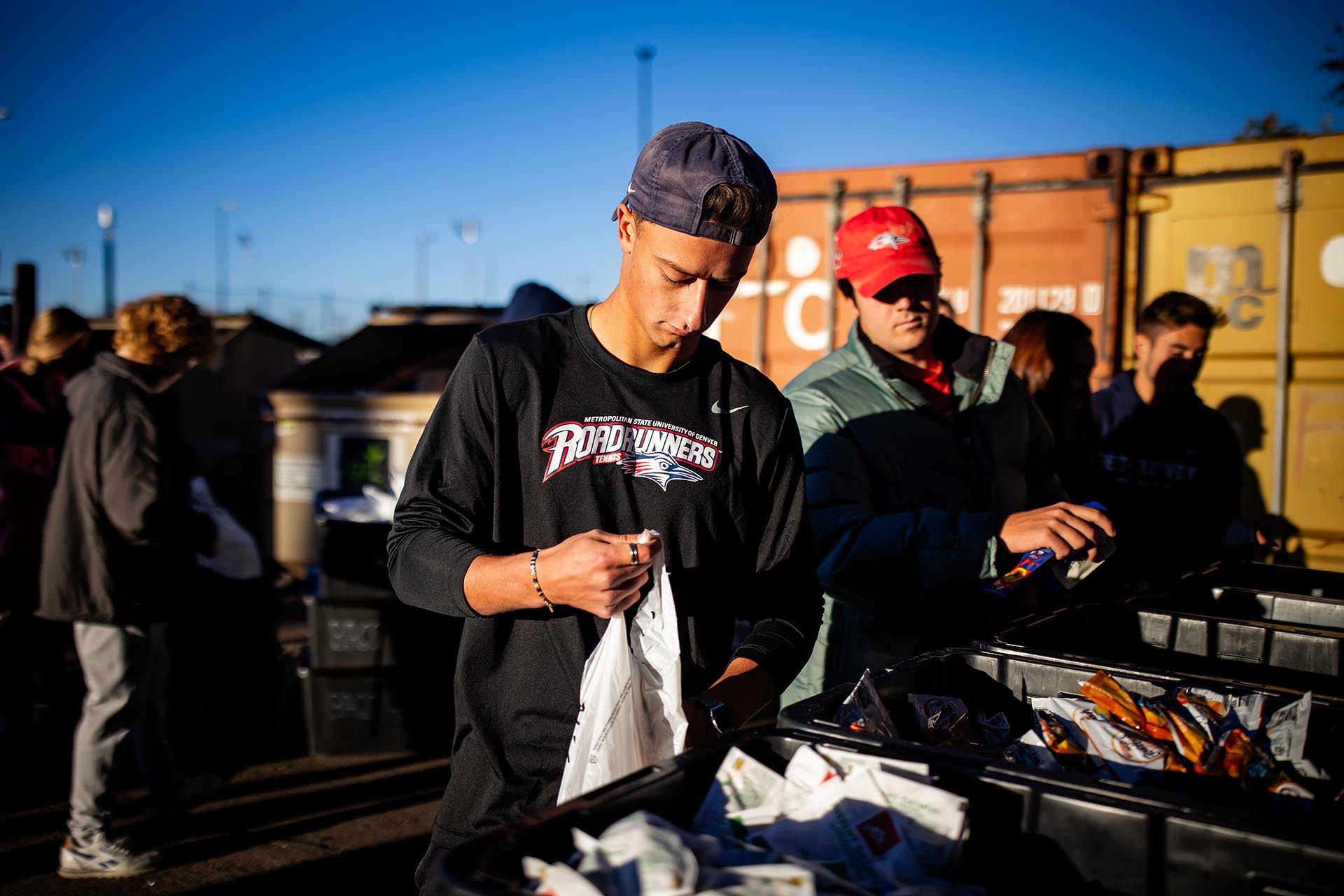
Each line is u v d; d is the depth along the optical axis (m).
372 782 3.99
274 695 4.21
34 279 5.95
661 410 1.44
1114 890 0.83
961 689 1.36
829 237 5.09
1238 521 2.55
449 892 0.72
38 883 3.16
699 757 0.97
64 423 3.20
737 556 1.50
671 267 1.30
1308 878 0.75
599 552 1.16
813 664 2.18
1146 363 3.46
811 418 2.20
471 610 1.25
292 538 5.93
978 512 2.23
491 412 1.39
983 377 2.33
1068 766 1.12
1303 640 1.57
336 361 6.26
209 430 7.08
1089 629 1.72
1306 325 4.30
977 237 4.80
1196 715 1.18
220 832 3.54
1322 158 4.27
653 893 0.70
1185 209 4.52
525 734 1.37
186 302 3.26
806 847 0.85
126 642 3.17
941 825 0.84
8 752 4.37
